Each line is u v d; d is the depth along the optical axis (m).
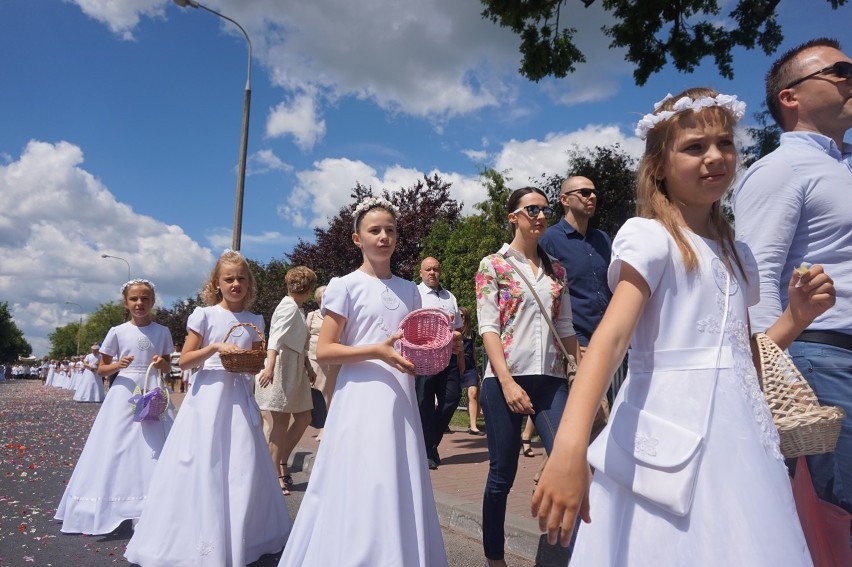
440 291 6.83
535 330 3.59
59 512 5.07
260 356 4.17
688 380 1.64
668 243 1.72
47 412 17.73
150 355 5.46
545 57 10.99
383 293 3.48
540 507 1.45
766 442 1.62
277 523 4.25
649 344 1.71
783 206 2.43
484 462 7.31
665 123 1.86
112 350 5.39
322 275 21.48
